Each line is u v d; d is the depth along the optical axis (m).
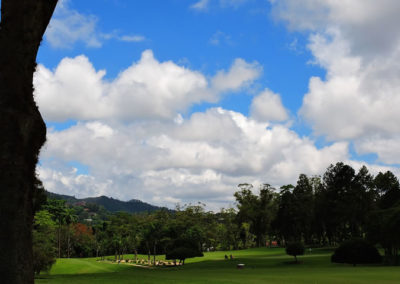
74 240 155.75
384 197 88.06
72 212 151.88
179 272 54.88
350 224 109.06
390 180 108.00
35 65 8.72
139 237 119.81
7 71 8.17
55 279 37.06
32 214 8.34
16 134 7.99
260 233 147.50
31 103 8.48
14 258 7.65
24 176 8.07
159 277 40.31
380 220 65.00
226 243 158.38
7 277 7.52
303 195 123.75
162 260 114.50
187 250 86.88
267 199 139.38
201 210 156.50
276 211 139.75
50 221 87.50
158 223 110.00
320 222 116.25
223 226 159.50
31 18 8.43
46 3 8.73
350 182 105.94
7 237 7.66
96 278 38.34
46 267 56.91
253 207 139.25
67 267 85.12
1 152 7.84
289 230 125.00
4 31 8.34
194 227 121.25
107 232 143.00
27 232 8.02
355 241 63.03
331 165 110.50
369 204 102.19
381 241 64.31
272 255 100.56
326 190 110.50
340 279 35.16
